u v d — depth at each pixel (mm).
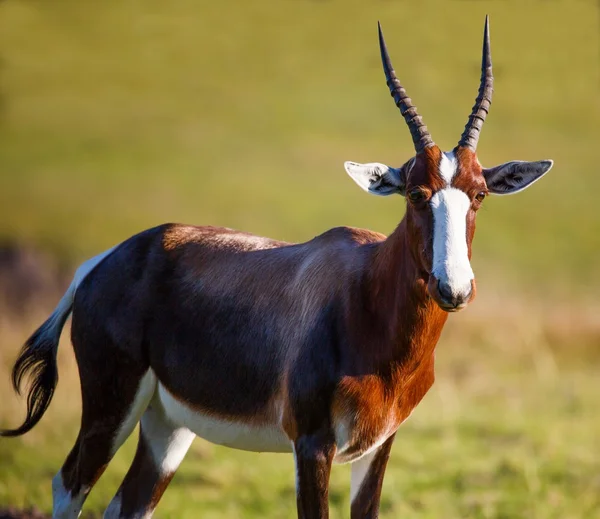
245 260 22125
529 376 47250
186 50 182250
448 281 17828
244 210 107188
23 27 183500
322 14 187625
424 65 143500
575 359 51938
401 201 114062
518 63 132125
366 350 19672
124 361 22547
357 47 183000
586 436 36656
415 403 20719
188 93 167500
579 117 139000
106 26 186250
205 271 22344
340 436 19828
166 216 102688
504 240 96000
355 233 21516
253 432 21422
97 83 166750
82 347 23062
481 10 128125
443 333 55531
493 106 144375
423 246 18641
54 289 67500
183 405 22219
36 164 127625
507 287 76875
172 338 22141
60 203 105938
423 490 30719
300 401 19906
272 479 31891
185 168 128000
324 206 110125
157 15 191500
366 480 20969
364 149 139250
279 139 146000
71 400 40469
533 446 35188
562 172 120500
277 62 180875
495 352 52125
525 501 29266
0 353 43594
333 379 19625
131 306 22562
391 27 144000
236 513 28359
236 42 184875
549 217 104438
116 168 126875
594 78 137000
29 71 166000
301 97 167000
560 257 90750
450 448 35031
